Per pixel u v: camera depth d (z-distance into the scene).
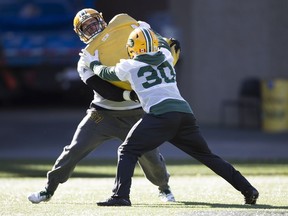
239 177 29.75
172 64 29.69
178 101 29.17
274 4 79.44
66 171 31.30
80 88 94.94
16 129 80.44
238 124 80.44
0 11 89.81
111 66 30.28
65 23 89.56
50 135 75.44
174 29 85.31
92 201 32.25
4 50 90.31
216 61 81.44
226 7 80.56
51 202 31.78
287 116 76.94
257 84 78.56
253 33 80.00
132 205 30.00
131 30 30.83
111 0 95.56
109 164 55.44
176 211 27.72
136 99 29.77
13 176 48.38
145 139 28.73
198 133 29.62
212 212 27.25
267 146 65.38
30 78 92.81
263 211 27.42
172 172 49.22
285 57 79.25
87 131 31.09
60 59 90.44
